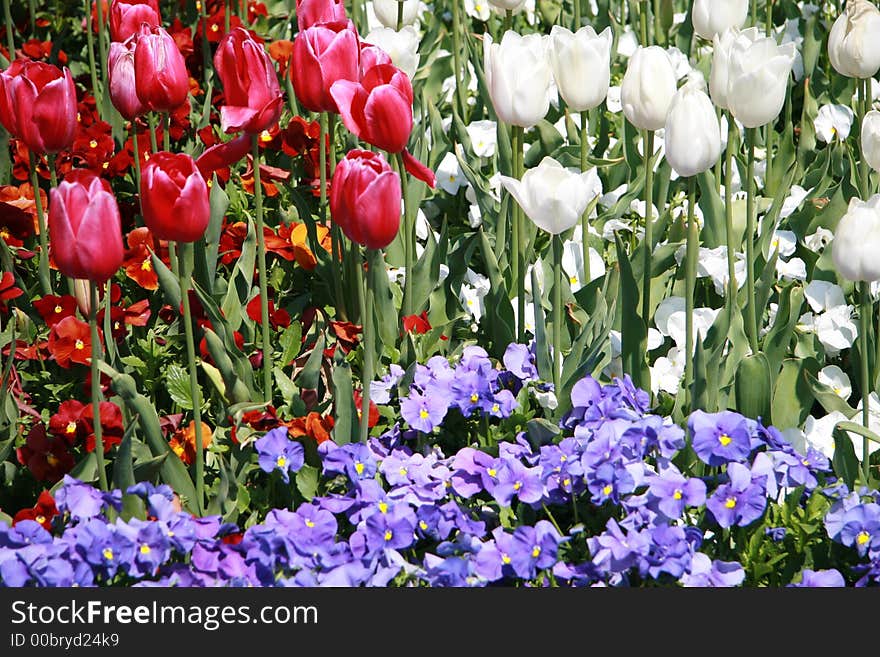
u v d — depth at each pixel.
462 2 6.74
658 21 6.19
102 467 3.46
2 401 3.76
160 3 7.32
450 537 3.68
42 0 7.38
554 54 3.88
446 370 3.97
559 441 3.86
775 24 6.93
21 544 3.19
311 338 4.31
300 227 4.57
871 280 3.47
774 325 4.15
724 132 5.47
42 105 3.75
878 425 3.97
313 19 4.41
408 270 4.24
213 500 3.61
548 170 3.48
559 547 3.52
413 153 5.14
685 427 3.91
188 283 3.77
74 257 3.05
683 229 4.62
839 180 5.26
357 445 3.57
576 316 4.25
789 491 3.71
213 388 4.08
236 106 3.62
